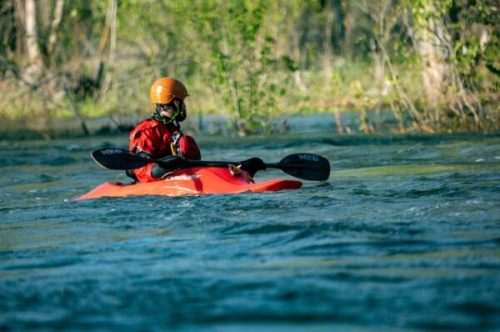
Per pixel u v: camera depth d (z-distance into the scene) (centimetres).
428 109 5575
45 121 7825
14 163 4591
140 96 7419
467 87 5347
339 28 9375
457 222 2181
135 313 1524
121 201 2775
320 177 2981
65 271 1853
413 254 1862
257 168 2962
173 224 2347
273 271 1766
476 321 1391
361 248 1941
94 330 1441
